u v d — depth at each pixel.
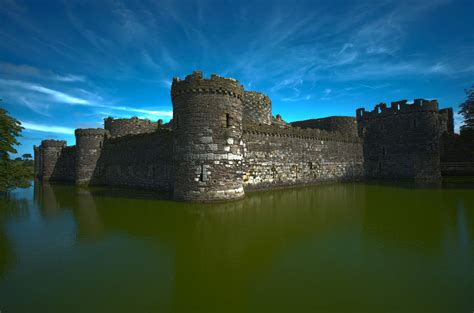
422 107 33.03
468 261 7.97
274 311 5.67
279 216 13.81
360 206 16.42
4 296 6.40
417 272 7.34
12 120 17.33
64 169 39.56
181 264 8.08
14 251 9.38
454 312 5.52
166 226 12.13
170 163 22.52
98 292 6.54
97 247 9.64
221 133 17.72
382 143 36.00
